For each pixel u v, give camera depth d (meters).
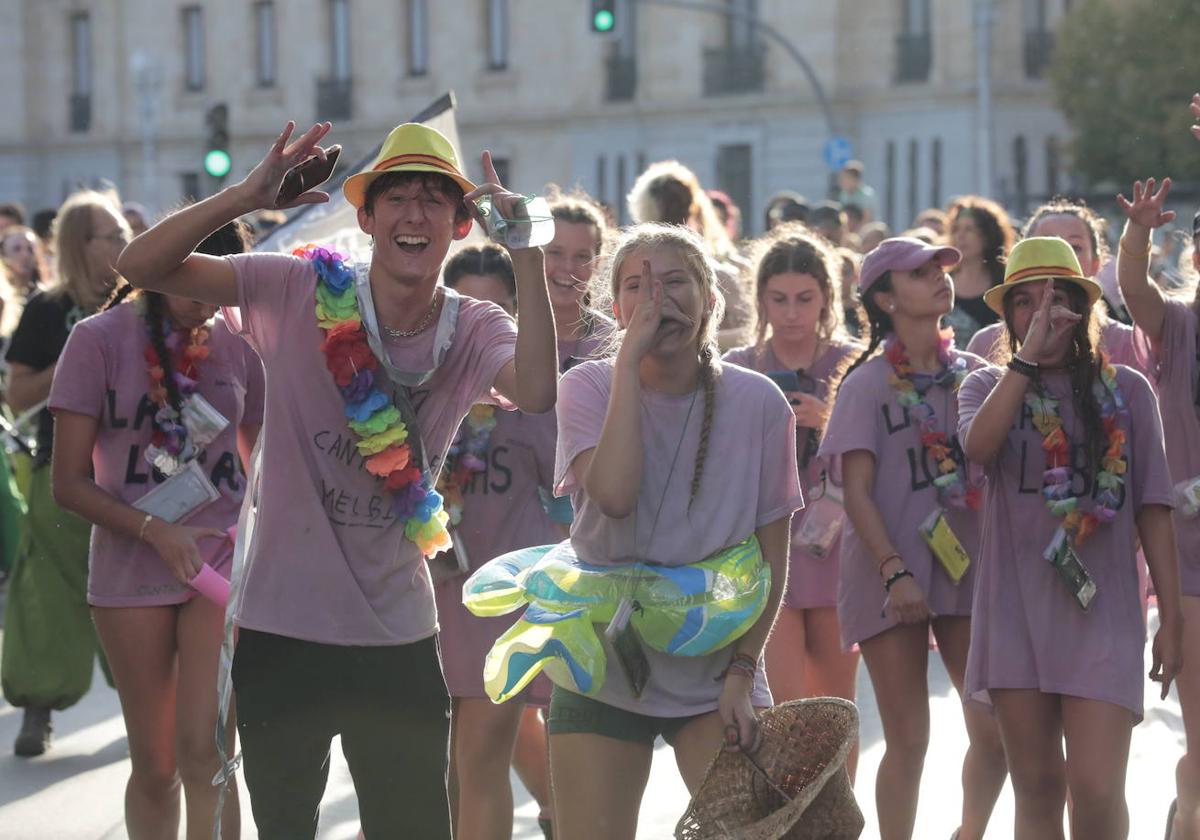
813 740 4.24
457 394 4.36
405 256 4.20
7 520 7.86
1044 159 38.81
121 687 5.30
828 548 6.07
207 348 5.34
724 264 8.12
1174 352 5.73
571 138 43.41
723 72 40.75
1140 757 7.48
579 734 4.33
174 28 49.25
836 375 6.39
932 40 38.69
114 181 50.38
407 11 46.06
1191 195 27.03
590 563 4.36
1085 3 34.38
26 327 7.66
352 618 4.29
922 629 5.71
